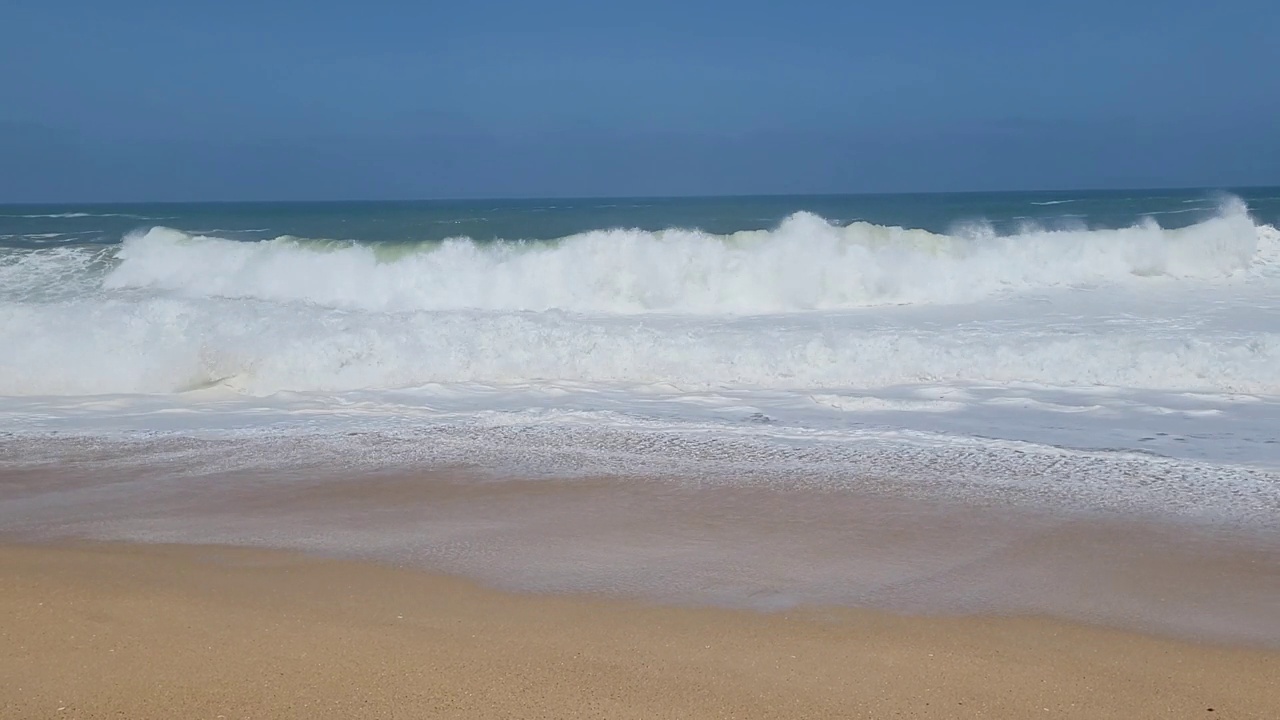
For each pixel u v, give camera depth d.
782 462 7.46
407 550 5.65
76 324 10.98
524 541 5.82
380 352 10.62
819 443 7.99
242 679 3.94
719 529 6.04
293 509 6.43
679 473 7.21
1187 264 16.25
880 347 10.85
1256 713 3.82
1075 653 4.35
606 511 6.39
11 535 5.89
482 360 10.64
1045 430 8.38
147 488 6.88
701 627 4.58
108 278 15.75
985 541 5.84
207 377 10.36
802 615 4.75
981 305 14.29
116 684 3.88
